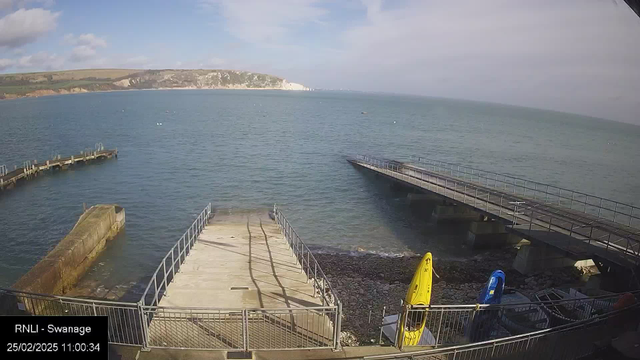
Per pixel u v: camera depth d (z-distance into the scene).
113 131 77.00
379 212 33.06
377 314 15.91
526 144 86.19
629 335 8.50
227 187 39.12
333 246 25.67
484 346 8.35
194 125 89.88
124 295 18.27
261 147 62.25
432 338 10.59
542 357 8.45
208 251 16.91
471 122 141.38
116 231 26.06
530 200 27.98
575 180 51.03
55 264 17.16
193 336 9.20
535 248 20.89
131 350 8.20
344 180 43.09
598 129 168.12
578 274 20.97
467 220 30.38
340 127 97.00
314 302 11.77
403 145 72.44
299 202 35.25
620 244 18.83
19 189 37.00
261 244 18.17
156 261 22.25
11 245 24.17
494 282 10.98
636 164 68.31
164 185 39.31
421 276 8.65
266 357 8.14
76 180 40.66
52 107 135.62
